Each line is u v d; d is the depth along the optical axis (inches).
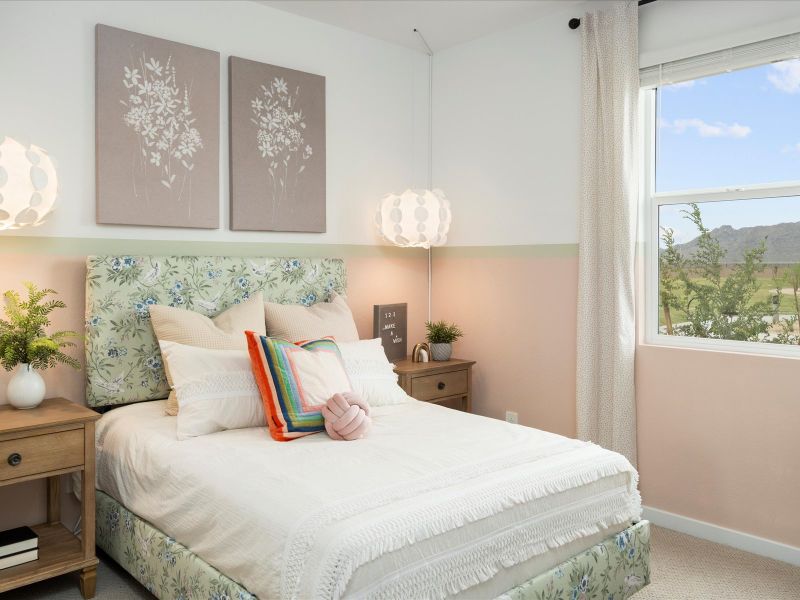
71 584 103.3
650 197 131.7
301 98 142.2
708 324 125.9
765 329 118.8
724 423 119.6
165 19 123.8
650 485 130.0
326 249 149.9
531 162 148.4
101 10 116.2
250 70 133.8
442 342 155.6
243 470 84.4
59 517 111.5
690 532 124.0
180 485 87.2
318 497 74.0
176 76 123.4
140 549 94.4
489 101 156.7
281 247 141.9
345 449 93.1
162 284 120.1
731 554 115.3
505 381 155.1
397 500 74.2
